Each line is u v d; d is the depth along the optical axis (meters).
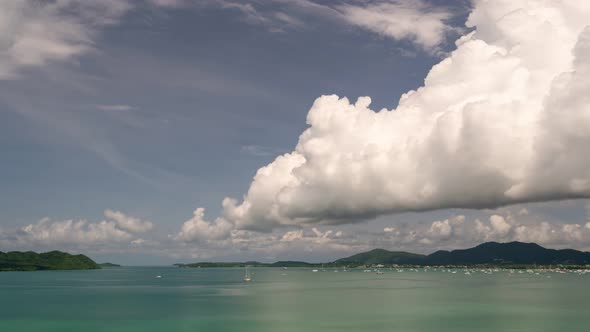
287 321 120.38
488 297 189.38
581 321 117.56
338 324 115.12
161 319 126.44
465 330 105.50
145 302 175.38
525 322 116.12
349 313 135.88
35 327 115.94
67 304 168.75
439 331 104.38
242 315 133.25
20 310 150.38
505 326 110.31
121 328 113.19
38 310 149.88
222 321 122.25
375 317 126.31
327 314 134.12
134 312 142.88
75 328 113.94
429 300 176.62
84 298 196.00
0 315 137.62
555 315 129.12
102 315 136.12
